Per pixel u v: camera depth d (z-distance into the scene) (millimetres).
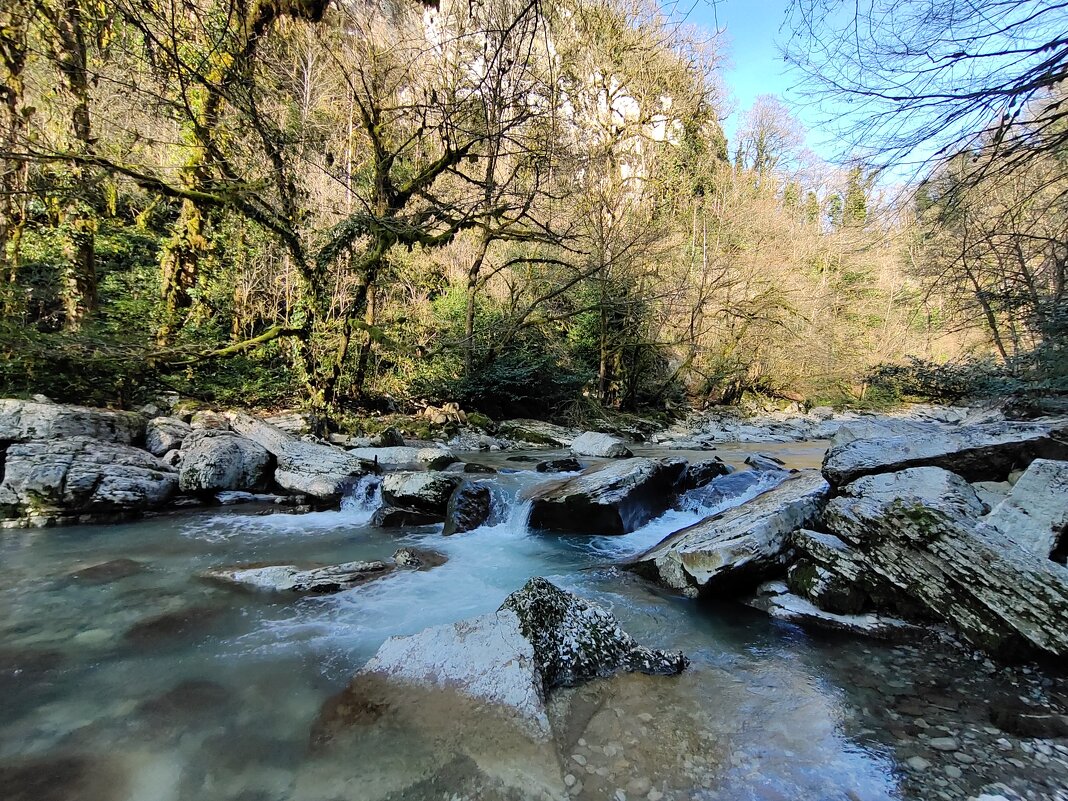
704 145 23938
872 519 4105
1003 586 3396
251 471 7680
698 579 4461
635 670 3246
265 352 11453
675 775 2359
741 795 2240
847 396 24297
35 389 7656
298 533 6277
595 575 5082
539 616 3289
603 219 17141
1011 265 9305
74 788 2240
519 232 14305
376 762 2420
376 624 3926
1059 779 2320
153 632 3725
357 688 2932
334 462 7984
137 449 7188
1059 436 4781
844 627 3854
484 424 14289
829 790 2271
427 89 11117
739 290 22016
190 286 11500
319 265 10852
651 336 19922
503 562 5465
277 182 10367
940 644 3594
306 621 3951
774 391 25578
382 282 14469
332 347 11539
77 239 9500
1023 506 3801
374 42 11008
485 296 17422
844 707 2900
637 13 16516
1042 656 3209
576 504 6441
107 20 8523
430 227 12422
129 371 8742
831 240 24375
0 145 7668
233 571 4691
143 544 5641
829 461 5227
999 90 3666
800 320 22406
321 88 13367
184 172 10680
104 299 10961
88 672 3191
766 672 3283
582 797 2217
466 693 2777
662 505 7270
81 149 8828
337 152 14047
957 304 10109
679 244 20672
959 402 14852
